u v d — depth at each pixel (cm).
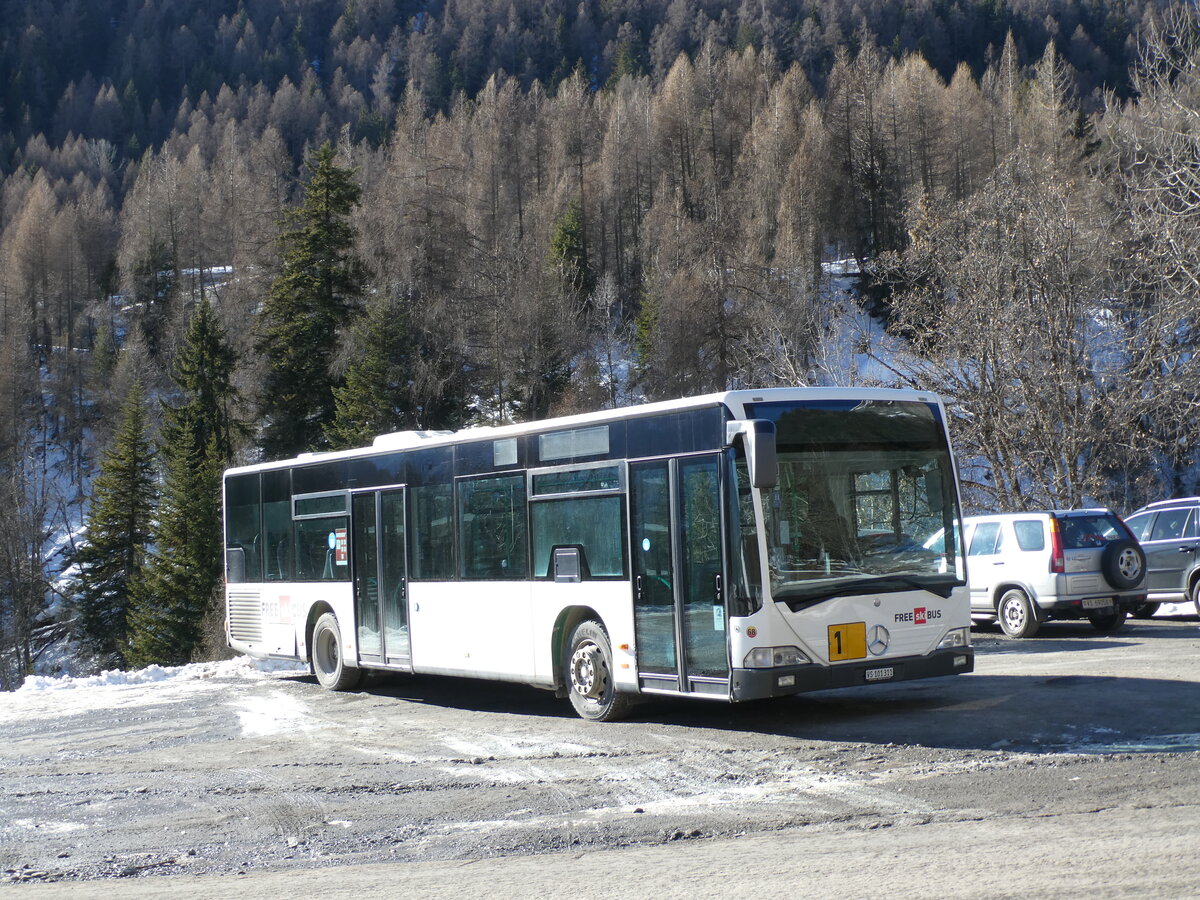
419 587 1401
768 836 683
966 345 2825
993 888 544
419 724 1223
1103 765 819
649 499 1095
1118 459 2897
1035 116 7869
